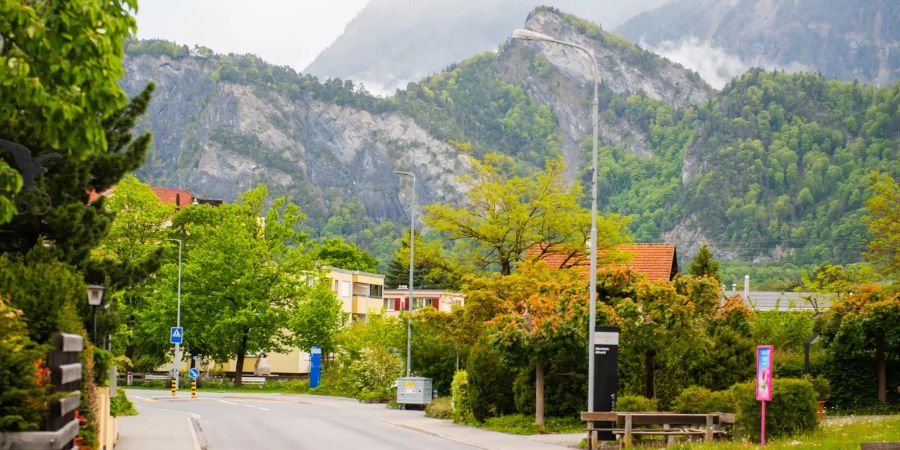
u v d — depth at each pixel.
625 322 29.98
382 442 27.56
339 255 125.50
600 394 27.06
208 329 71.81
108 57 11.05
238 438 28.47
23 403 9.22
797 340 46.47
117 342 67.88
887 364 38.31
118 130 26.03
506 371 34.69
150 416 37.03
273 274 73.94
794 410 24.58
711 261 54.72
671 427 27.47
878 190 50.41
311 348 71.38
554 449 25.67
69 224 23.30
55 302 14.24
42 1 11.37
